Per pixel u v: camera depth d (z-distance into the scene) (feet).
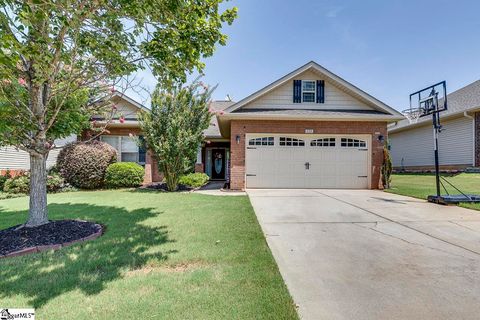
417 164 59.57
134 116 42.04
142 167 40.40
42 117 14.17
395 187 35.37
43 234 13.79
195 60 14.56
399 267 10.30
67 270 9.80
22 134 14.05
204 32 13.56
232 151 35.65
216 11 13.21
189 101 34.06
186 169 34.53
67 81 14.25
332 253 11.79
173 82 16.21
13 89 12.93
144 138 35.01
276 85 37.09
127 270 9.86
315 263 10.70
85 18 11.66
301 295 8.26
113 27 12.69
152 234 14.25
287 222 17.21
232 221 17.04
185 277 9.25
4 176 34.37
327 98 38.06
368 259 11.11
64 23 10.39
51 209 21.03
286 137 36.22
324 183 36.09
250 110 36.99
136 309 7.32
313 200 25.63
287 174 36.06
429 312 7.38
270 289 8.46
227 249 12.00
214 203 23.62
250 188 35.83
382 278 9.40
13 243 12.62
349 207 22.00
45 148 15.17
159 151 32.89
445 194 26.58
